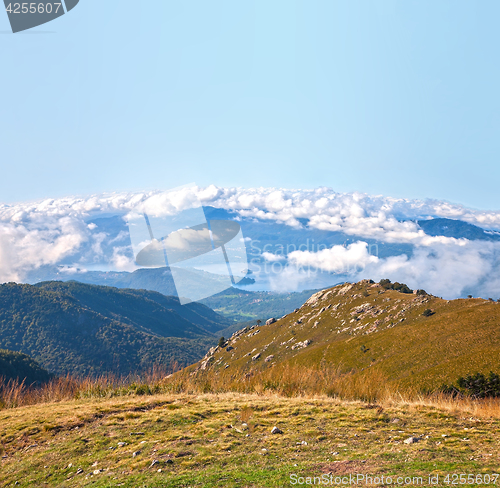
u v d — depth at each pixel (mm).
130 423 6703
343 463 4547
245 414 7148
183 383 10922
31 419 7102
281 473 4223
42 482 4551
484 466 4230
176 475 4328
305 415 7215
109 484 4195
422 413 7418
